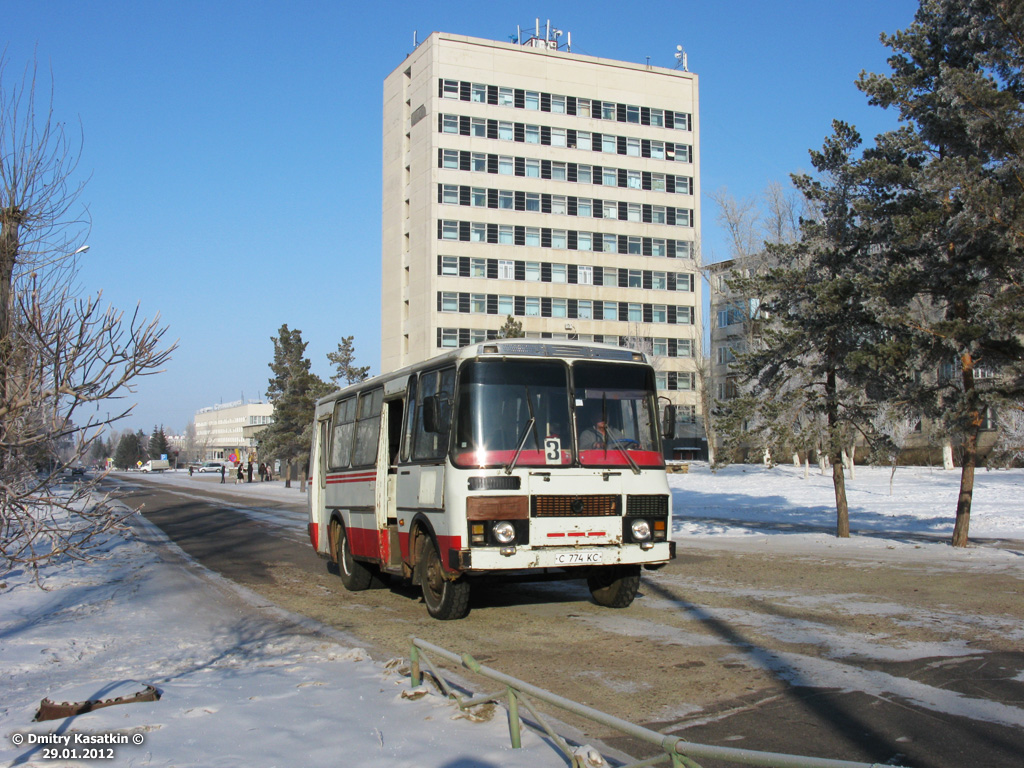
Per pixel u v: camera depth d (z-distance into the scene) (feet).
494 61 245.04
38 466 21.91
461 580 32.73
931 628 29.27
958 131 55.52
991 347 53.83
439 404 32.37
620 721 13.70
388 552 38.65
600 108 255.50
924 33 59.26
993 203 49.44
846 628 29.60
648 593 39.65
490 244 242.37
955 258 53.78
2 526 21.53
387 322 257.96
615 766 15.53
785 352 65.98
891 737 17.66
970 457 57.82
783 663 24.47
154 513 111.96
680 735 18.16
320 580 48.14
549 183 248.93
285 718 19.04
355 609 37.17
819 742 17.46
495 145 244.01
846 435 63.41
